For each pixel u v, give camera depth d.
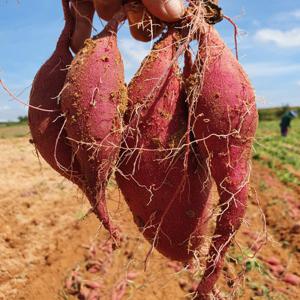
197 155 0.31
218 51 0.30
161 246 0.32
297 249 1.04
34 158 1.74
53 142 0.32
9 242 0.97
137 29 0.33
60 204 1.14
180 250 0.32
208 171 0.31
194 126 0.29
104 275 0.88
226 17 0.31
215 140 0.29
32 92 0.32
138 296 0.81
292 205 1.39
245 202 0.30
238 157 0.29
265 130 4.82
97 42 0.30
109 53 0.30
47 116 0.32
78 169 0.32
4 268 0.90
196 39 0.30
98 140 0.29
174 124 0.30
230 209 0.29
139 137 0.30
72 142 0.30
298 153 2.81
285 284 0.89
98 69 0.29
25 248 0.97
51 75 0.32
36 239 1.00
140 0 0.31
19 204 1.11
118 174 0.31
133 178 0.31
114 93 0.29
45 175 1.43
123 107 0.30
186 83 0.30
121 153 0.31
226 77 0.29
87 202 1.17
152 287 0.83
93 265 0.91
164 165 0.30
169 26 0.31
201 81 0.29
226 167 0.29
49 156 0.32
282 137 3.76
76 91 0.29
